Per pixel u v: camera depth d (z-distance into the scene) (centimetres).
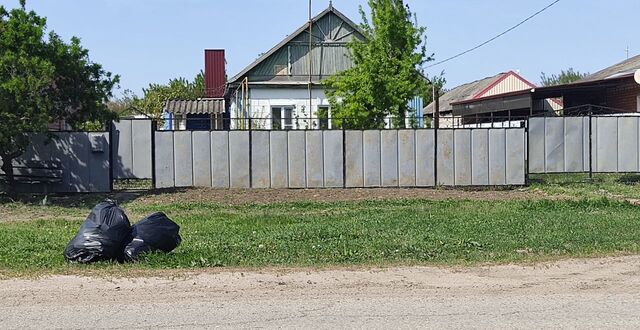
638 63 3428
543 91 3030
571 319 724
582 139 2384
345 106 2739
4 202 1983
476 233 1316
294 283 912
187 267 1012
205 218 1672
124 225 1074
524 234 1296
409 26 2688
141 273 970
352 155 2269
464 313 752
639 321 716
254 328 697
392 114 2650
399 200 1991
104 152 2166
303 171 2255
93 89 2086
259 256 1086
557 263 1031
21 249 1166
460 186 2300
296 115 3525
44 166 2144
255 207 1903
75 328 701
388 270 986
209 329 695
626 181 2384
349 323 713
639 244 1175
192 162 2239
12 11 1950
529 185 2328
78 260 1040
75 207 1938
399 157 2283
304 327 699
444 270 987
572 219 1507
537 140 2366
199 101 4050
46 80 1908
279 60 3578
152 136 2222
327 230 1361
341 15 3591
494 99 3400
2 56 1888
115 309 779
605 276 948
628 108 2820
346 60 3603
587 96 3111
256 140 2244
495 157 2311
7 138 1897
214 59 4575
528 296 834
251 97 3522
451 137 2297
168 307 789
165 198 2038
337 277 945
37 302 812
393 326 700
